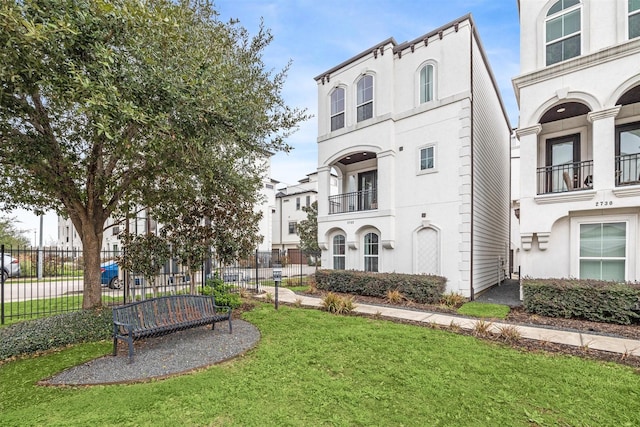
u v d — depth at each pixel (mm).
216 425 3049
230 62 6418
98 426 3020
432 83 10711
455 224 9984
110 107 3986
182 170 6375
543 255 8586
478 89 11078
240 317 7355
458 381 3947
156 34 4621
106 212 7141
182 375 4203
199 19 6688
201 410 3303
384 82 11609
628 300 6449
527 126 8750
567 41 8352
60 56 4008
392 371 4242
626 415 3195
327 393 3656
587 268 8039
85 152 6594
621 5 7594
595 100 7793
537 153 9406
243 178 8250
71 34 3949
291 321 6910
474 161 10273
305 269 23703
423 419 3158
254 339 5672
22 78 4090
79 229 7086
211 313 6156
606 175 7582
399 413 3262
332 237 13328
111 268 12805
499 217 14438
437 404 3428
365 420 3129
